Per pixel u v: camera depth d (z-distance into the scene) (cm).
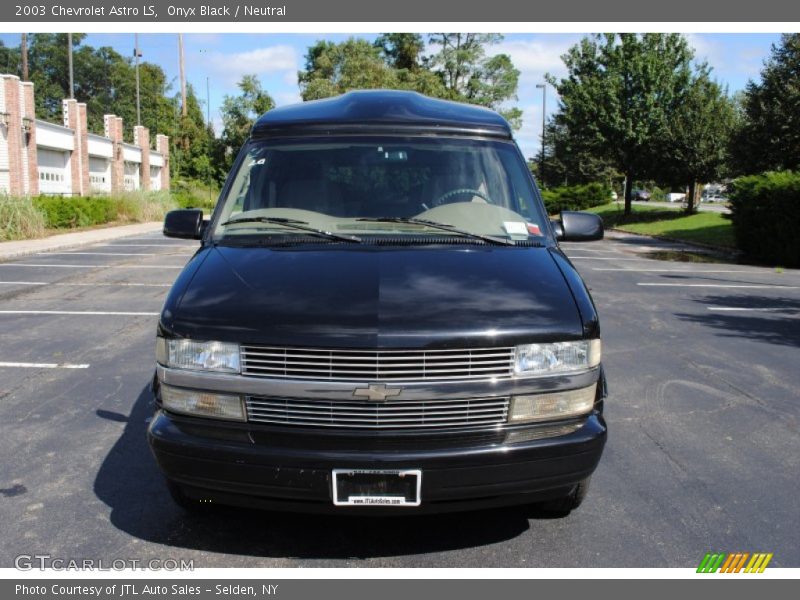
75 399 579
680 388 623
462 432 303
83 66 8231
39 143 3275
